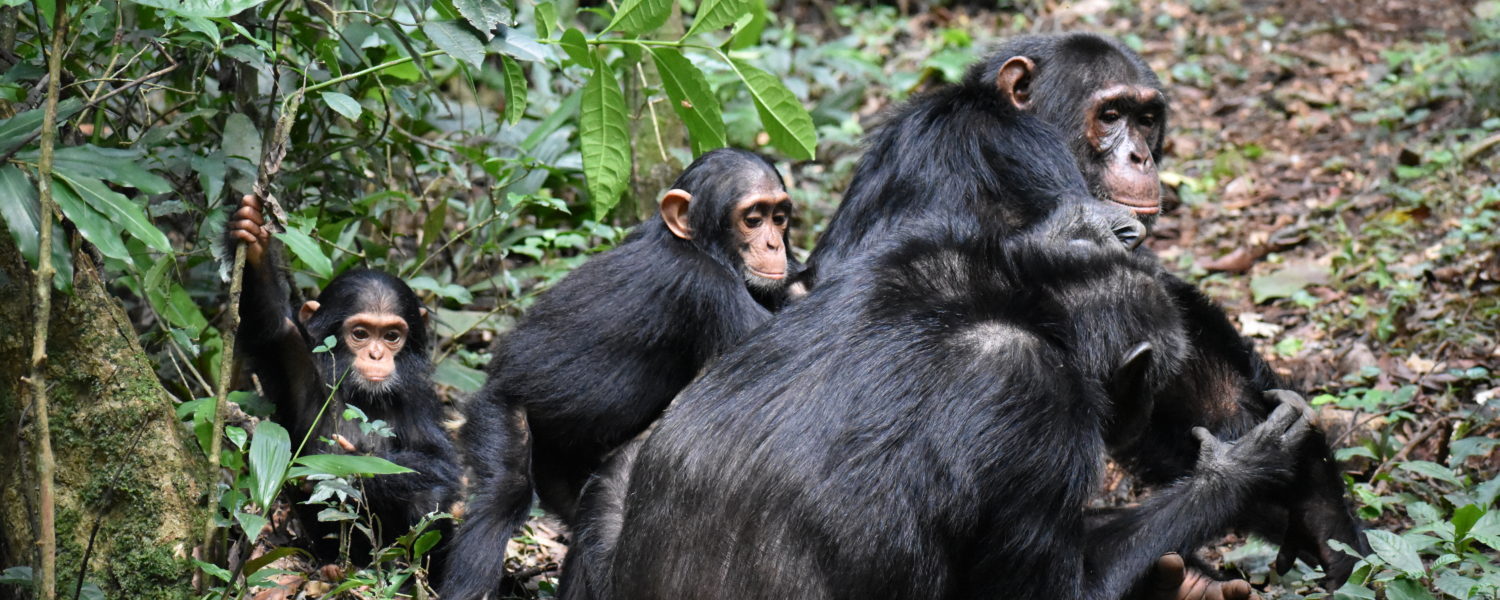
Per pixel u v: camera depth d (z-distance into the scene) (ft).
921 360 16.79
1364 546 21.49
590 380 22.56
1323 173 43.93
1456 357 30.66
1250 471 19.58
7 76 18.75
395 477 23.50
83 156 16.62
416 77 25.66
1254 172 45.27
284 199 26.14
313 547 23.93
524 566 24.93
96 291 18.26
